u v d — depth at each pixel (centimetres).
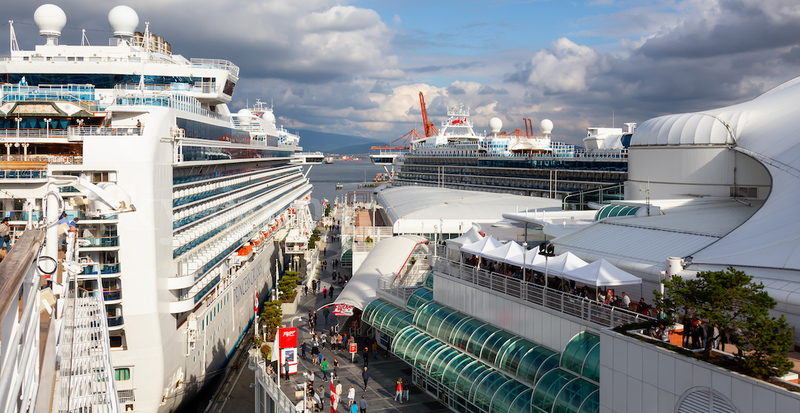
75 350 1731
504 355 3206
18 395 798
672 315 2088
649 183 5734
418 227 7581
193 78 5672
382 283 5275
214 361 4912
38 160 3806
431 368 3675
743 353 1862
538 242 4669
